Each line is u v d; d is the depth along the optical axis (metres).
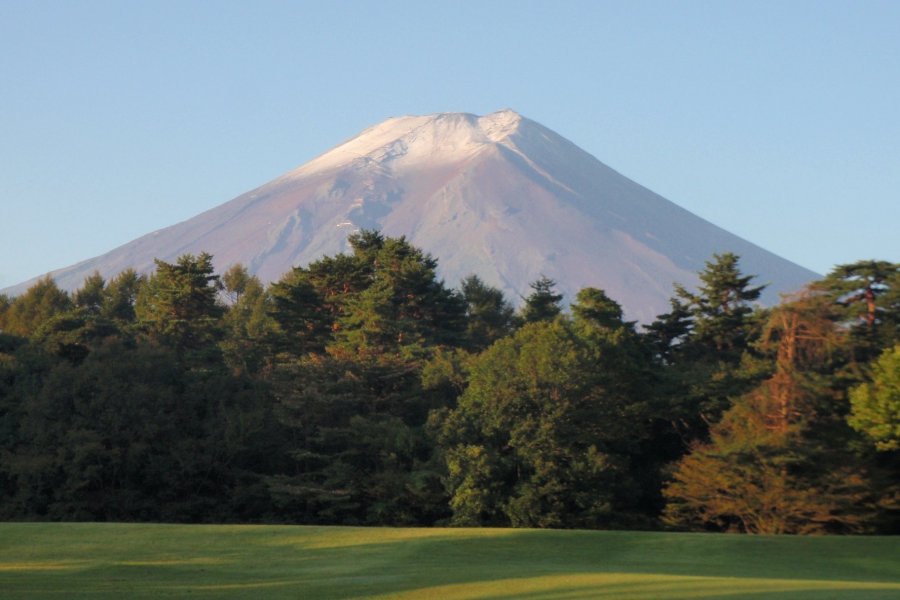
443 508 65.12
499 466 62.62
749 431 55.66
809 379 56.56
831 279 75.50
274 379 74.88
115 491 68.38
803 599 24.12
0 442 69.75
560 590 26.48
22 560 35.69
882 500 53.41
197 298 99.69
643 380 71.31
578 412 64.31
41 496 67.44
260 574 31.89
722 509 55.66
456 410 66.94
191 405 72.00
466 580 29.28
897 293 72.56
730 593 25.41
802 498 53.28
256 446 70.44
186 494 69.81
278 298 94.50
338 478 66.62
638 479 66.88
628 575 29.81
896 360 49.31
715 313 94.88
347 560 35.62
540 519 60.66
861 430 53.38
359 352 79.44
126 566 33.00
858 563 36.34
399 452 67.62
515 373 65.12
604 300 85.81
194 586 28.94
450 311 103.88
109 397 69.19
